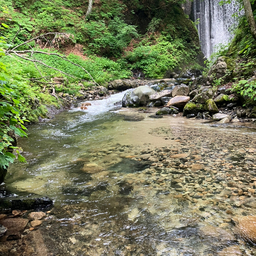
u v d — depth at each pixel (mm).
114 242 1364
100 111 7336
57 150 3375
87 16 16500
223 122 4840
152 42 18859
